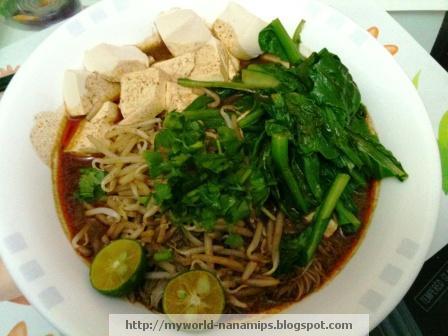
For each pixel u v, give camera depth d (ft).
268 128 0.76
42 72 0.81
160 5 0.93
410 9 1.04
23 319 0.71
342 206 0.75
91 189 0.81
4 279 0.73
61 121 0.85
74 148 0.85
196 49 0.95
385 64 0.81
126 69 0.91
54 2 1.05
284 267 0.74
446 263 0.75
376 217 0.72
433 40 1.03
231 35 0.95
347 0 1.00
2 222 0.64
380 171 0.74
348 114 0.79
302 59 0.91
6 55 0.97
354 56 0.85
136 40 0.95
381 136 0.78
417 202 0.67
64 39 0.86
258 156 0.78
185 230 0.76
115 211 0.80
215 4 0.95
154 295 0.70
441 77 0.91
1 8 1.04
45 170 0.77
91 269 0.67
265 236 0.77
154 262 0.74
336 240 0.74
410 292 0.74
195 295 0.65
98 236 0.78
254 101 0.86
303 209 0.76
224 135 0.75
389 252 0.63
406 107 0.76
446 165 0.81
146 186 0.83
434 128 0.85
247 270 0.74
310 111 0.78
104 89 0.91
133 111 0.88
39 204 0.71
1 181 0.68
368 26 0.97
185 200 0.71
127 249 0.69
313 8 0.90
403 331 0.71
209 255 0.75
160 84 0.89
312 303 0.65
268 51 0.95
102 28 0.90
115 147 0.87
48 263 0.63
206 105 0.87
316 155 0.77
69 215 0.77
